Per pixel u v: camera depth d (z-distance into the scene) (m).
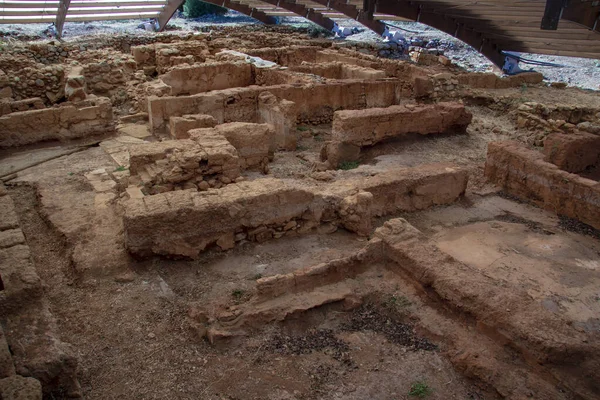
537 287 6.46
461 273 5.41
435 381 4.55
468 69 22.23
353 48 23.05
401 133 11.41
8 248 5.31
